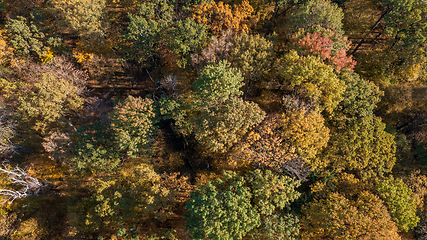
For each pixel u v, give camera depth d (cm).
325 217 2519
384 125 2936
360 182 2856
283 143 2742
